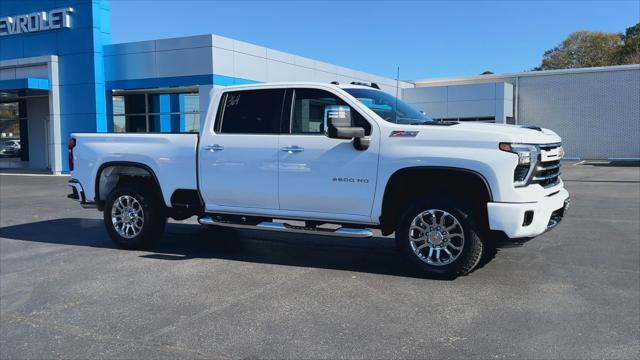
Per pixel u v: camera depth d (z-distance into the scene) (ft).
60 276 21.50
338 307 17.21
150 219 25.48
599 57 178.50
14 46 82.64
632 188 52.24
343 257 24.12
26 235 30.40
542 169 19.29
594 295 18.02
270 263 23.12
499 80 117.39
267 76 81.82
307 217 22.08
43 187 59.31
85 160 26.96
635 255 23.67
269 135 22.47
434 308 16.94
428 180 20.49
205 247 26.50
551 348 13.82
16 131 93.56
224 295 18.66
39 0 80.28
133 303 18.01
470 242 19.26
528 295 18.10
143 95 80.12
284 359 13.52
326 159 21.18
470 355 13.51
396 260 23.44
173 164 24.50
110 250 26.14
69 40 78.48
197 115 76.28
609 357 13.24
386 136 20.26
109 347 14.51
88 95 77.71
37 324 16.34
